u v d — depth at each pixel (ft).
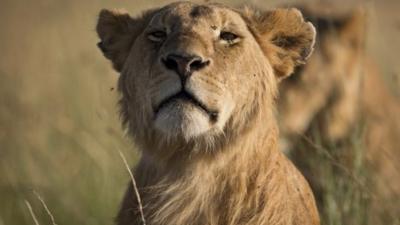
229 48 31.35
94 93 55.62
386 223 39.32
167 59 29.94
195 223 32.19
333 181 40.57
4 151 55.21
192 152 31.53
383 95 49.57
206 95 30.22
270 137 32.86
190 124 30.25
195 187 32.01
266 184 32.22
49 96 61.41
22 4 85.46
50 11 70.23
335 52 47.98
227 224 32.01
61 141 53.93
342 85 47.57
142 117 31.60
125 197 33.86
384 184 42.78
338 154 41.96
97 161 49.44
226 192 32.01
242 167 32.01
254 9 35.53
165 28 31.17
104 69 56.24
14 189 51.19
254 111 32.24
